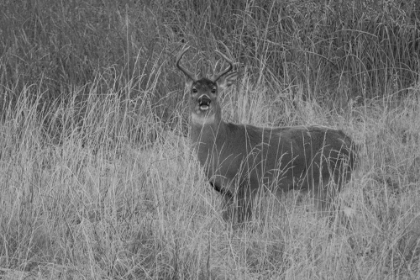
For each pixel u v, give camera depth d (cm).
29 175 1140
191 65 1562
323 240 1017
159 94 1498
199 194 1148
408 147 1352
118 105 1362
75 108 1438
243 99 1468
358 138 1383
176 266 960
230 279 957
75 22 1580
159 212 1041
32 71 1483
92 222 1077
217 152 1156
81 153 1236
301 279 935
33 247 1022
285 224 1077
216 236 1042
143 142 1348
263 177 1174
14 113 1391
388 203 1110
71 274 963
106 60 1527
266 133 1193
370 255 999
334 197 1167
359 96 1552
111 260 970
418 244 1020
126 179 1144
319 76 1608
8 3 1588
